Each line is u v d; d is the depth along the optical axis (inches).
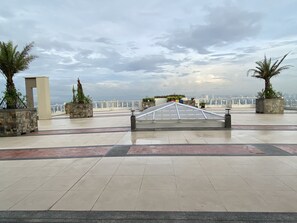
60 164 215.8
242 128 401.4
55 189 156.6
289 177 167.0
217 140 302.4
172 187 153.1
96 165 208.2
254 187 150.4
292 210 120.8
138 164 206.5
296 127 407.2
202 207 125.6
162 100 1079.6
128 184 160.4
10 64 422.9
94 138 348.2
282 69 698.2
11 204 136.9
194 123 415.8
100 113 903.7
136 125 422.0
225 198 135.6
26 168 207.3
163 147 269.9
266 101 693.3
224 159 214.8
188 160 214.4
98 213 123.0
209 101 1106.1
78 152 261.0
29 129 436.8
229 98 1093.1
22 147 304.2
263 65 709.9
